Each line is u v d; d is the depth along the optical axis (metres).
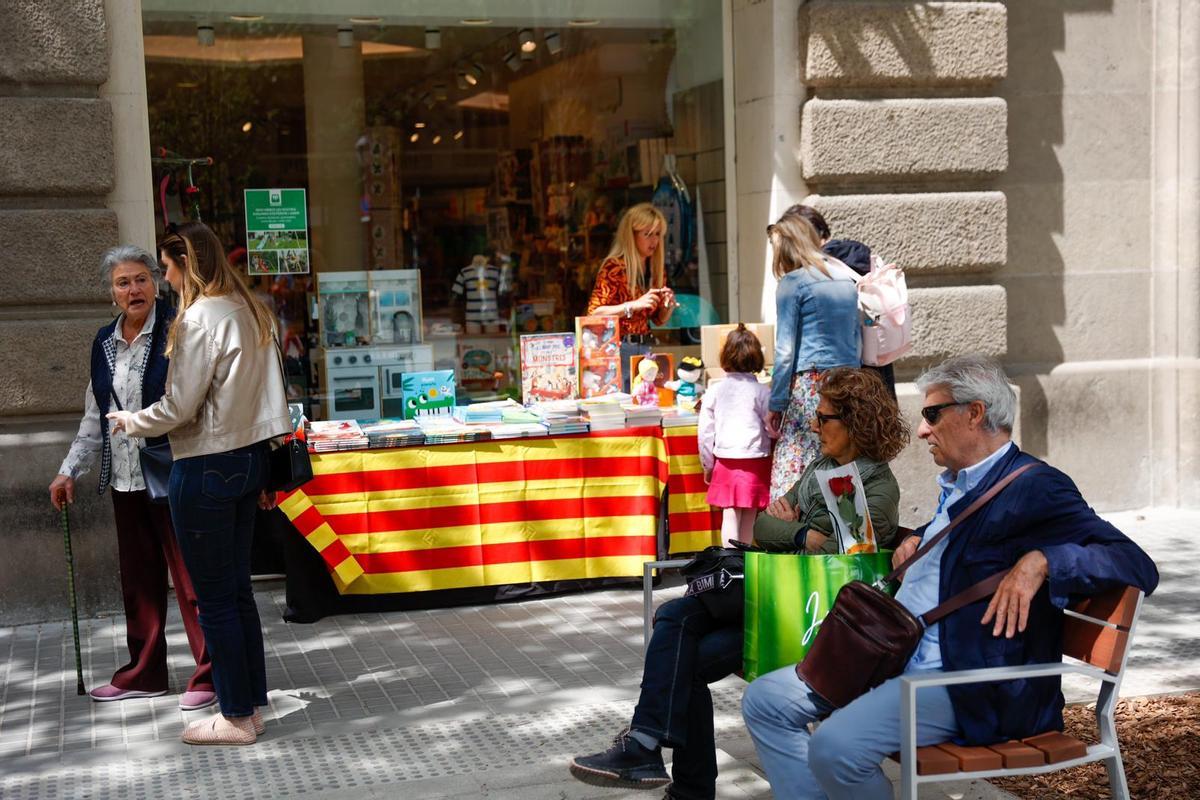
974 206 8.15
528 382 7.60
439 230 8.06
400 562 6.73
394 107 7.93
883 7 7.89
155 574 5.52
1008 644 3.44
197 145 7.52
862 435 4.07
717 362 7.83
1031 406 8.55
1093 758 3.38
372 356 7.87
